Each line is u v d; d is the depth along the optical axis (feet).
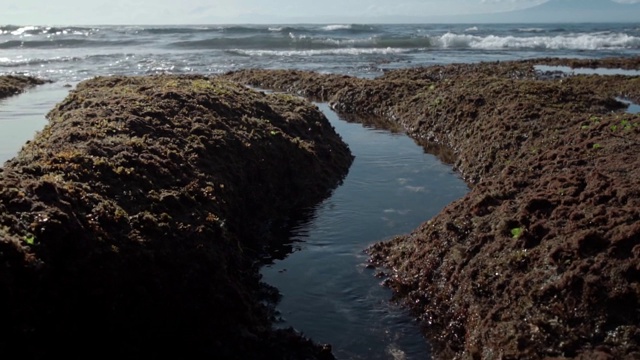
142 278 30.25
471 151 68.13
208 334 31.09
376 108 105.91
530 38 237.04
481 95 82.89
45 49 206.49
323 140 71.31
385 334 34.12
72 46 216.95
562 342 26.20
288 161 58.70
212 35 256.32
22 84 116.98
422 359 31.78
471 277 33.88
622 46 221.25
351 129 91.35
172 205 36.86
